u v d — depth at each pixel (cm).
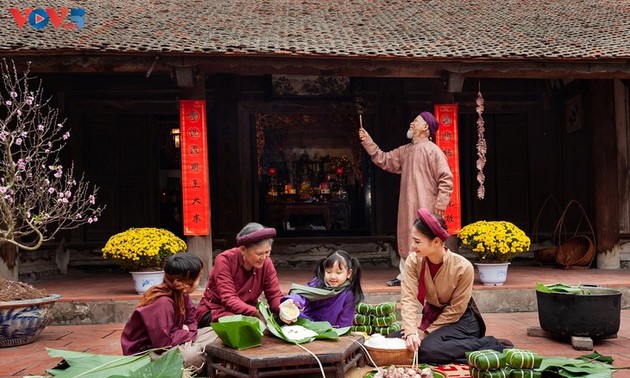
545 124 982
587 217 879
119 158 941
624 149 883
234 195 929
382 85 962
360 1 985
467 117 987
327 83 951
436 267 367
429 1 1000
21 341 485
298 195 1001
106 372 282
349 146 1004
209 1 944
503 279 651
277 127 985
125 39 651
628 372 360
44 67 620
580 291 466
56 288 718
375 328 403
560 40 733
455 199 677
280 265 952
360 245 966
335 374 293
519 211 984
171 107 943
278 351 295
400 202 639
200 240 661
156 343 324
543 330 482
